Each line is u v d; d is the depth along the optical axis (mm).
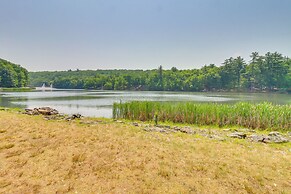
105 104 27516
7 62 86312
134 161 5051
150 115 13906
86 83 100312
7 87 76750
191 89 76188
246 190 3963
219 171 4648
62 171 4516
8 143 6000
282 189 4031
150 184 4086
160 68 90188
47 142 6266
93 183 4094
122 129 8797
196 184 4121
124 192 3824
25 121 9398
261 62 69938
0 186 3879
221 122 12430
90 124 10070
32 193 3717
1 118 9758
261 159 5488
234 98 41594
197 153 5789
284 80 64688
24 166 4680
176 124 12641
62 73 142625
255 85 69438
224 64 75688
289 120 11312
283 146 7203
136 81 91375
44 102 30344
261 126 11586
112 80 95875
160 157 5348
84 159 5117
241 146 6867
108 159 5148
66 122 10383
